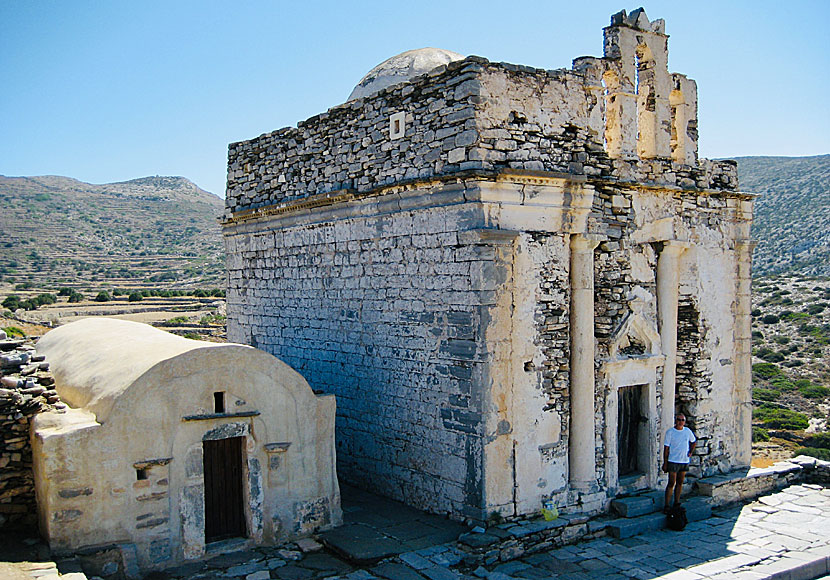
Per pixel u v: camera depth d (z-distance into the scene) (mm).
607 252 14219
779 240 101000
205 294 72312
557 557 11930
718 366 16297
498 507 12141
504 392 12195
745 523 14180
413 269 13422
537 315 12703
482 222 12055
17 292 70688
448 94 12570
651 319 14852
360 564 10766
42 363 11016
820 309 62812
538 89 12961
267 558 10961
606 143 14875
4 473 10359
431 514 12977
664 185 15148
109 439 9984
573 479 13273
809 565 11812
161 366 10461
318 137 15961
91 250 117188
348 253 15117
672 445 13711
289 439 11703
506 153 12477
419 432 13312
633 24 14820
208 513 11180
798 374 47156
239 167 18812
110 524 9977
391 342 13984
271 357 11547
